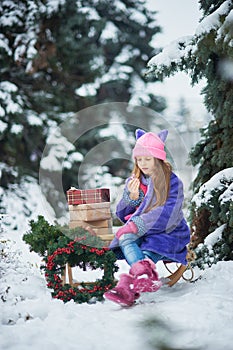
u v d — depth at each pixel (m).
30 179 14.78
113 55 18.55
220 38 6.20
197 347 3.72
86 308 4.64
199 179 7.04
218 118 6.85
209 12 7.02
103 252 4.99
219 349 3.66
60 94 16.36
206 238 6.41
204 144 7.02
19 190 14.45
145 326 4.11
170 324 4.15
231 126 6.58
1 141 14.88
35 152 15.50
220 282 5.34
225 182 6.37
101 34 17.78
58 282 4.96
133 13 18.53
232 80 6.58
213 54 6.71
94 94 16.92
